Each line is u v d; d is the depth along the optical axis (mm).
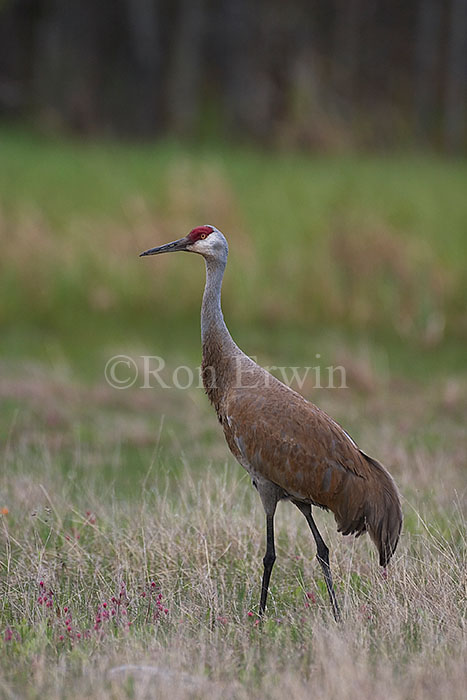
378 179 72875
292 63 120438
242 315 52188
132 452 32719
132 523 23984
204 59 122000
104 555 22828
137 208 58531
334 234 57312
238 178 68125
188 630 18250
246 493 26812
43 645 17109
